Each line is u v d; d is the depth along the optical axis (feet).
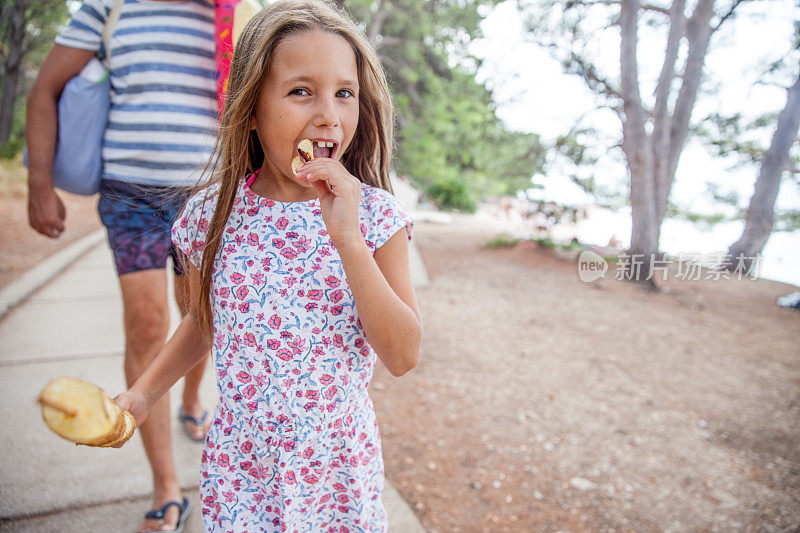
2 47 44.78
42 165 6.15
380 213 4.16
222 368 4.28
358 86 4.04
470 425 10.57
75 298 15.43
